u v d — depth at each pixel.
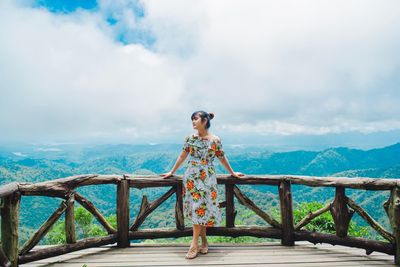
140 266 3.16
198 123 3.46
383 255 3.50
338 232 3.56
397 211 3.18
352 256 3.47
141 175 3.85
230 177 3.88
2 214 2.82
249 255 3.51
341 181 3.47
